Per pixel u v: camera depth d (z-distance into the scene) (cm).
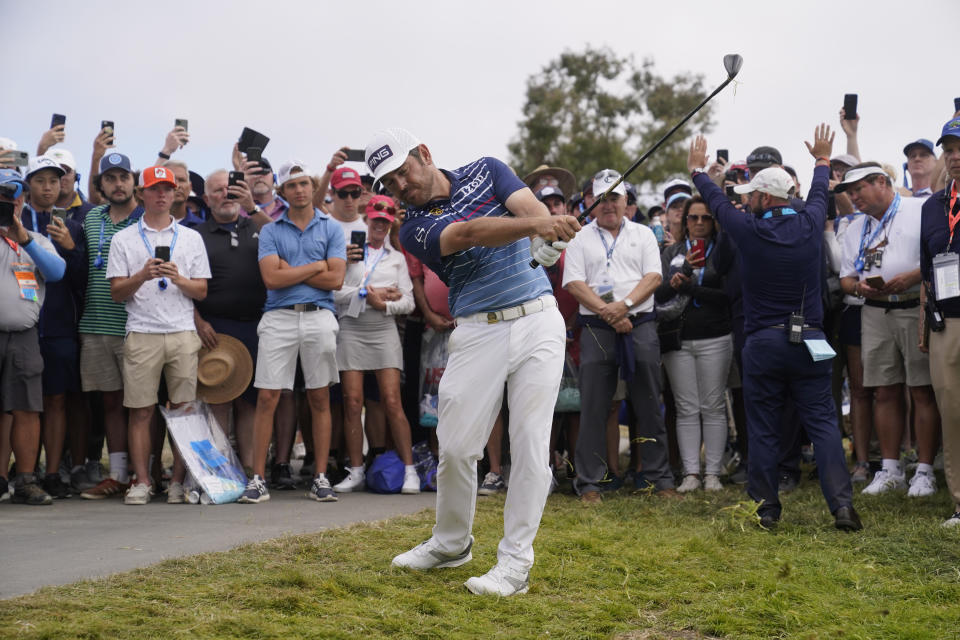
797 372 510
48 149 704
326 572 386
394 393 650
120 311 630
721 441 653
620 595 368
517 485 373
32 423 600
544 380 372
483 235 350
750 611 343
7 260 586
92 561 400
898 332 588
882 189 594
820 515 526
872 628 327
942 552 432
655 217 879
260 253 616
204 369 637
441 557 398
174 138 739
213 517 527
